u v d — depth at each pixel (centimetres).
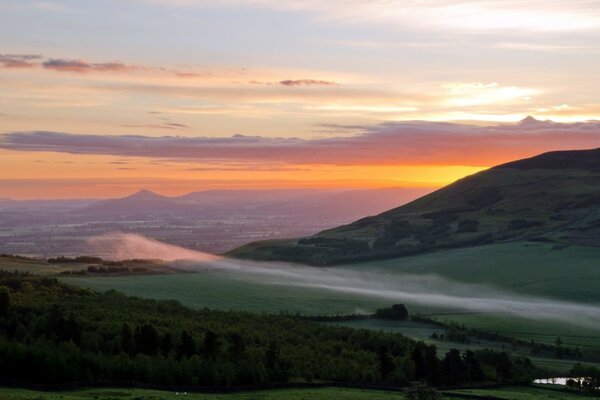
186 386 13412
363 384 14888
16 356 12694
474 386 15925
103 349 15088
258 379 14262
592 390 15700
